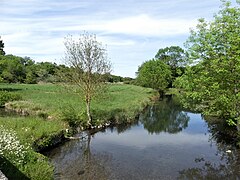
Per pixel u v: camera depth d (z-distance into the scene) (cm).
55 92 5575
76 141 2389
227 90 2108
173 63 9838
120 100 4672
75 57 2861
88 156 2002
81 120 2841
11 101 4216
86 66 2862
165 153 2122
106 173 1655
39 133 1997
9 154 1373
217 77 2119
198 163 1881
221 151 2175
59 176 1575
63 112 2789
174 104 5662
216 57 2152
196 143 2448
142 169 1744
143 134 2833
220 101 2102
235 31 2022
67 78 2938
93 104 3797
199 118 3956
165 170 1738
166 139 2606
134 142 2472
